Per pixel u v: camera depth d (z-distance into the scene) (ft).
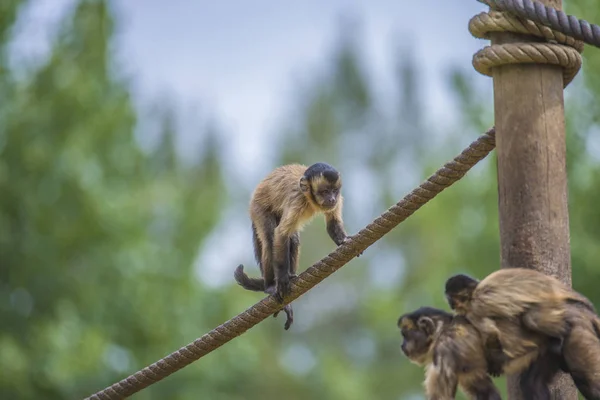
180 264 261.44
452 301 67.46
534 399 65.46
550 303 65.05
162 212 276.41
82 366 227.40
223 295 275.59
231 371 258.57
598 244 182.09
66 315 237.45
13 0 242.37
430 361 72.18
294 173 93.71
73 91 242.58
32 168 238.89
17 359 222.28
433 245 354.95
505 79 69.62
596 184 185.68
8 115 241.35
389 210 76.18
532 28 69.21
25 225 240.12
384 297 381.19
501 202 69.67
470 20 71.61
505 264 69.36
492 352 65.77
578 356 64.03
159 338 248.93
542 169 68.69
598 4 193.16
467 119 216.33
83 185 241.35
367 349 451.53
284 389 312.50
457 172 73.56
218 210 286.05
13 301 238.07
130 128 257.34
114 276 245.45
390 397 362.53
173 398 243.40
